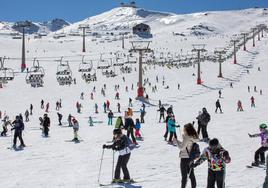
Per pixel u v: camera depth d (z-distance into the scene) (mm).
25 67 93438
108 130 28016
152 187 11211
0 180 13195
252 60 117375
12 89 68250
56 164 15898
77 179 12898
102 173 13766
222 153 8562
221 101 57906
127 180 11836
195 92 70688
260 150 14211
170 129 20016
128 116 19672
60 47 153625
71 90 70500
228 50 149750
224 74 94938
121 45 171875
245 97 62906
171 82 82750
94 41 188250
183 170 9250
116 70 94000
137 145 19625
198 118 20609
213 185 8672
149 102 59625
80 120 41062
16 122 20656
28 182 12742
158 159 16109
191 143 9234
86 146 20531
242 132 24562
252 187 11086
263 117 35344
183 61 117125
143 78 85688
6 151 19609
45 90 69062
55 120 42875
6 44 147750
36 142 22734
